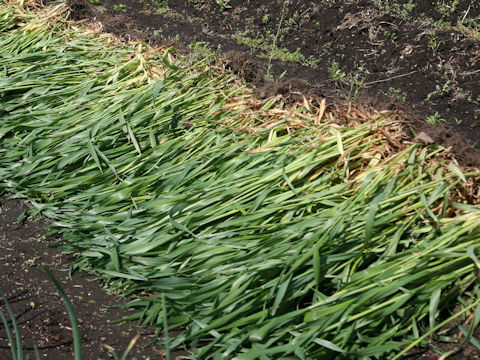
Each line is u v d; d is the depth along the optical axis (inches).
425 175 138.1
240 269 123.1
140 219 143.5
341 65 221.0
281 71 215.9
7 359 112.3
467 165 146.1
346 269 121.8
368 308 113.7
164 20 256.7
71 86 198.7
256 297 118.0
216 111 177.0
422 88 200.4
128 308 129.5
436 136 152.3
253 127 165.0
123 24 244.1
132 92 185.5
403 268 117.8
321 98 180.9
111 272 132.6
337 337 111.5
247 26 252.7
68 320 124.1
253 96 183.9
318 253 117.3
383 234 128.0
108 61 207.0
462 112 186.5
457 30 229.5
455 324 119.5
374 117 161.0
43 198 162.7
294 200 136.5
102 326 123.6
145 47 219.0
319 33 238.8
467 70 204.2
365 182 133.4
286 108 178.7
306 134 158.1
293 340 110.9
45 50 218.8
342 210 130.6
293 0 258.1
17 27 245.6
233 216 138.7
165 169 156.8
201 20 258.8
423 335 111.2
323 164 148.5
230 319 116.3
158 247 136.9
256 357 110.9
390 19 235.0
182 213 140.8
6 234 150.2
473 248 118.5
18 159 173.3
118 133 173.6
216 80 192.5
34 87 199.9
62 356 114.8
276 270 121.6
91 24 239.0
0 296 128.5
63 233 152.0
